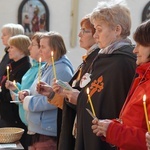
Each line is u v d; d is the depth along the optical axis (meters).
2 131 3.07
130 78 1.86
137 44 1.60
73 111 2.22
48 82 2.63
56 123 2.65
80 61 5.51
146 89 1.55
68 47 5.50
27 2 5.39
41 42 2.70
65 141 2.21
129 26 1.98
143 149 1.50
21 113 3.08
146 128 1.54
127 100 1.68
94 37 2.02
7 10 5.38
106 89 1.88
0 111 3.53
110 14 1.93
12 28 3.95
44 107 2.61
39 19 5.43
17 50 3.44
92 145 1.88
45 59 2.71
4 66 3.88
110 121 1.59
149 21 1.56
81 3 5.42
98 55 2.01
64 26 5.47
